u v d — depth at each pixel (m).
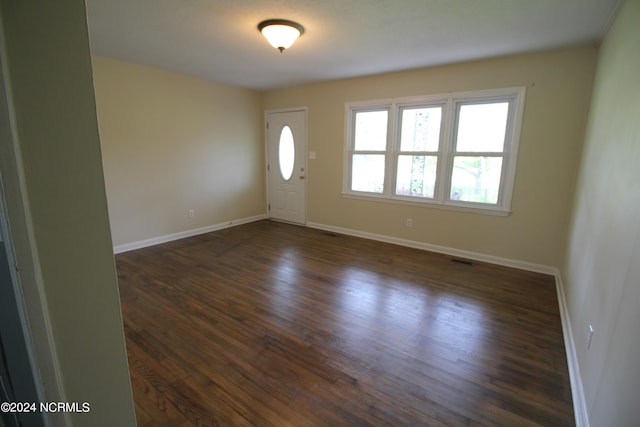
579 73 3.02
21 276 0.67
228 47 3.16
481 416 1.58
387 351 2.08
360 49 3.15
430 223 4.15
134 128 3.95
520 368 1.93
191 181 4.69
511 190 3.51
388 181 4.40
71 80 0.71
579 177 2.94
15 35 0.62
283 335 2.25
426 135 4.05
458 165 3.86
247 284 3.08
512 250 3.61
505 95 3.41
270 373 1.86
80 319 0.79
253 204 5.78
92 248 0.79
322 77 4.43
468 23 2.50
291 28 2.52
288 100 5.25
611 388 1.21
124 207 3.98
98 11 2.34
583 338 1.80
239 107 5.23
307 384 1.78
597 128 2.39
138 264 3.58
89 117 0.74
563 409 1.63
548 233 3.38
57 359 0.75
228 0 2.16
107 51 3.35
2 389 0.67
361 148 4.66
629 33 1.73
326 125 4.88
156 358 1.98
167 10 2.32
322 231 5.14
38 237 0.69
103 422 0.87
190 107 4.52
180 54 3.41
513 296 2.88
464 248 3.93
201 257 3.84
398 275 3.34
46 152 0.69
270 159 5.73
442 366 1.94
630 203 1.33
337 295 2.87
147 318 2.45
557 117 3.17
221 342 2.16
